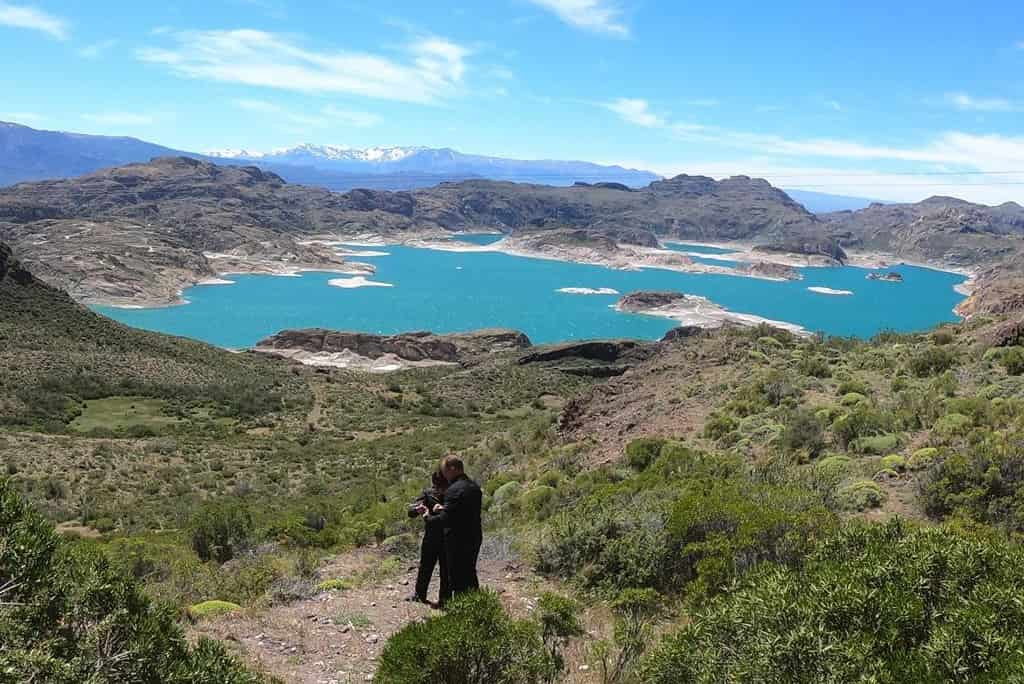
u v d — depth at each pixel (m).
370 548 15.46
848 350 33.41
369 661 7.49
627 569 10.17
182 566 13.46
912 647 4.69
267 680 6.79
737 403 23.58
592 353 141.75
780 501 11.26
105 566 5.15
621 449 23.56
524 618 8.64
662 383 32.66
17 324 112.06
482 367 133.25
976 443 13.75
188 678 4.94
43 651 4.27
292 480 49.59
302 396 103.25
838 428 17.34
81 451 57.28
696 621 6.05
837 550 6.65
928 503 11.77
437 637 5.47
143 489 47.06
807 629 4.80
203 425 79.94
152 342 127.50
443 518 7.89
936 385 20.64
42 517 5.07
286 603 10.04
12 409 76.12
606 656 7.39
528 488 20.77
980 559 5.41
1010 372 21.05
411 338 199.12
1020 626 4.45
